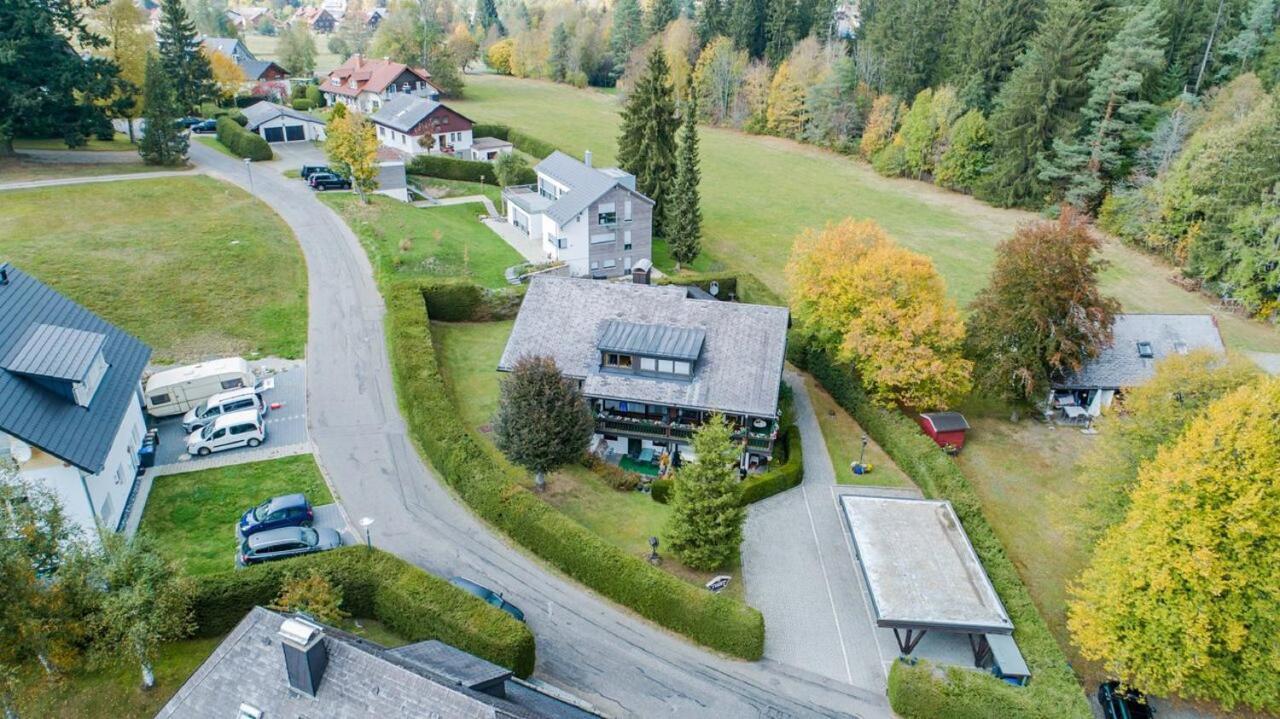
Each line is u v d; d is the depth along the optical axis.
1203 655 29.11
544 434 39.97
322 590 30.23
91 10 97.62
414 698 20.08
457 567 36.62
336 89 122.25
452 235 75.12
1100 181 90.62
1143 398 39.31
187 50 107.44
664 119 80.00
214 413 44.91
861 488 45.25
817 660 33.56
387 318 58.19
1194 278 75.56
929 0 109.25
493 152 102.50
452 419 43.88
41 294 40.94
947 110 104.25
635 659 32.81
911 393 49.03
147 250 63.12
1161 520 30.59
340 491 40.97
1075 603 32.91
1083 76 91.56
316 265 65.62
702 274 69.38
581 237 69.81
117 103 84.94
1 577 24.69
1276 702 29.41
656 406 47.16
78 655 27.39
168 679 29.59
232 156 91.69
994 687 29.84
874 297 50.03
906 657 32.09
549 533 36.84
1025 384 50.59
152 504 38.88
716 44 136.12
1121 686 31.30
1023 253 50.97
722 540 36.59
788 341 59.25
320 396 49.09
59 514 27.70
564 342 48.09
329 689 20.61
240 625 22.30
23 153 82.69
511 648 29.81
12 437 31.80
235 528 37.50
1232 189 71.31
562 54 165.62
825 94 120.12
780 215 94.75
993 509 44.91
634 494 43.34
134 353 43.38
